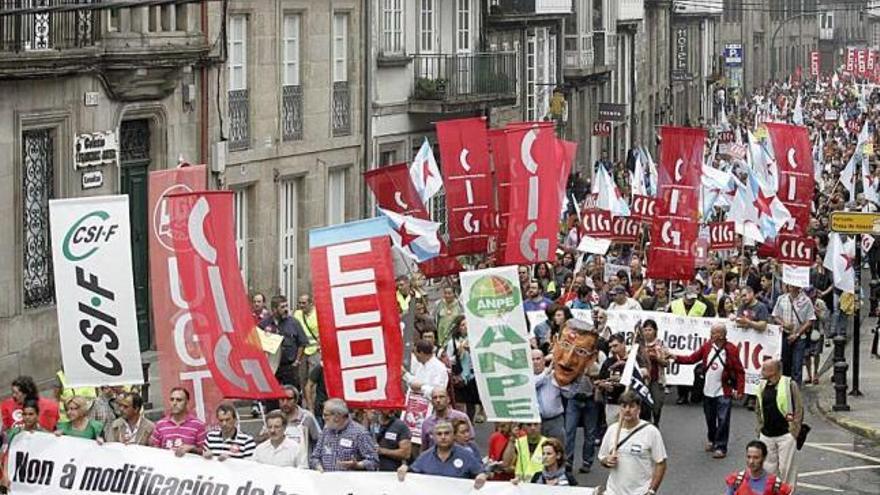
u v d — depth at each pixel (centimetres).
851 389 8619
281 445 4834
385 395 4841
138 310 8919
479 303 4916
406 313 6975
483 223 7812
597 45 19600
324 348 4847
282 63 10400
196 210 4738
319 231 4822
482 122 7756
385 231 4800
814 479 6588
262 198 10231
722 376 6812
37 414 4947
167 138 9112
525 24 15462
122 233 4669
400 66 12244
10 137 7806
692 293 8300
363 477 4522
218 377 4797
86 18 8212
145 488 4625
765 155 9600
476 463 4750
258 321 7206
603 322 7744
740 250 10512
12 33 7731
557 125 16612
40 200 8175
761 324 7912
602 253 9612
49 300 8256
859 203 12450
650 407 6112
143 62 8588
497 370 4931
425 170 8425
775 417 5859
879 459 7019
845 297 8819
